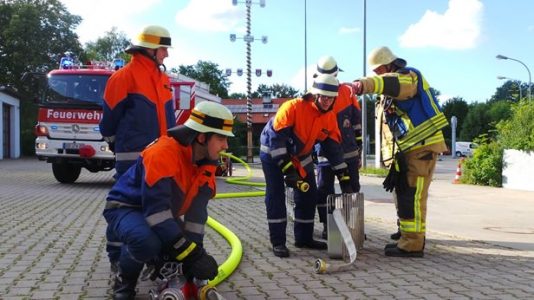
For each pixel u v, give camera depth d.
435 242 6.69
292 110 5.50
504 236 7.18
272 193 5.75
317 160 6.68
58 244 6.05
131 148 4.59
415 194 5.68
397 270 5.18
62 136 12.15
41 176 16.27
